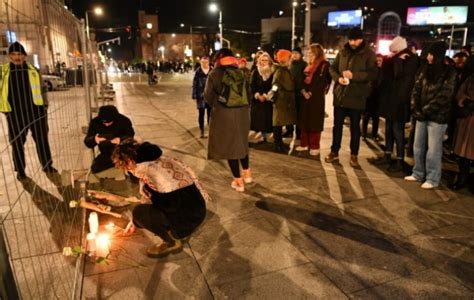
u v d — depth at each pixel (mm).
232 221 4020
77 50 5941
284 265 3242
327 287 2955
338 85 5715
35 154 6020
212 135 4645
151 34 76250
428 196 4703
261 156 6418
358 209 4332
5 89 3969
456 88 5230
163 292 2889
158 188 3227
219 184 5086
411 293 2889
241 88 4531
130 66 62750
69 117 4766
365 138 7668
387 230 3852
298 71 6723
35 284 2934
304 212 4246
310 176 5414
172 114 11188
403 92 5395
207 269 3180
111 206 4250
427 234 3775
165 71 54688
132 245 3543
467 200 4594
